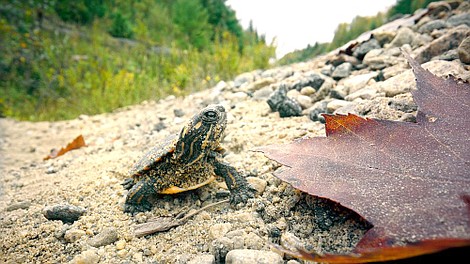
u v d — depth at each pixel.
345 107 0.08
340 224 0.05
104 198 0.08
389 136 0.05
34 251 0.06
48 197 0.08
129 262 0.05
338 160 0.05
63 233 0.06
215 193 0.07
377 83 0.09
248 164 0.08
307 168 0.05
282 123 0.09
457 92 0.05
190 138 0.06
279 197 0.06
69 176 0.10
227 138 0.09
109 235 0.06
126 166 0.09
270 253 0.05
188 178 0.07
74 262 0.05
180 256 0.05
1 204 0.08
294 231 0.05
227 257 0.05
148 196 0.07
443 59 0.09
